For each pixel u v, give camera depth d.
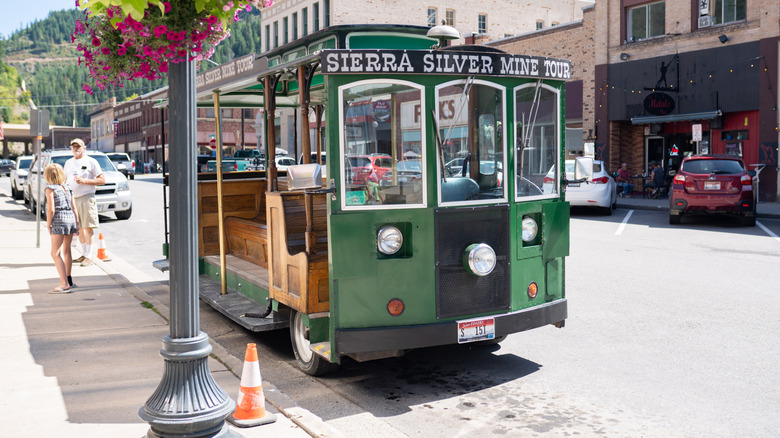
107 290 9.04
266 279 6.75
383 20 40.97
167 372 3.90
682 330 6.88
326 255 5.33
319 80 6.74
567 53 28.94
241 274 7.25
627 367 5.81
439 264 5.23
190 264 3.86
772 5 22.14
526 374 5.71
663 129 26.44
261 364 6.16
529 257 5.69
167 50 3.62
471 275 5.36
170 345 3.82
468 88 5.29
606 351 6.27
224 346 6.79
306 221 5.50
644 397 5.11
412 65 5.04
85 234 11.09
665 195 25.34
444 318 5.27
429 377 5.70
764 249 12.09
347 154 4.99
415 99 5.16
